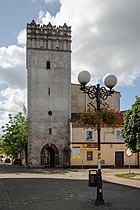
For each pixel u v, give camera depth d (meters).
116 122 16.16
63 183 27.42
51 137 58.06
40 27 60.34
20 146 69.88
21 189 22.83
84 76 15.85
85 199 17.42
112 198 17.88
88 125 16.06
